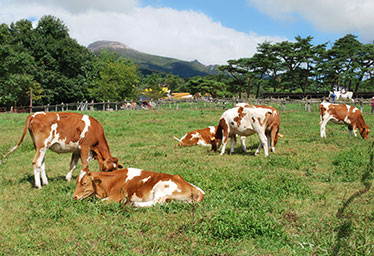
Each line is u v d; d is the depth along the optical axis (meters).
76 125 7.57
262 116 10.44
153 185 5.88
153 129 18.47
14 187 7.32
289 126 18.72
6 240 4.55
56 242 4.50
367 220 4.88
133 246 4.40
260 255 4.14
